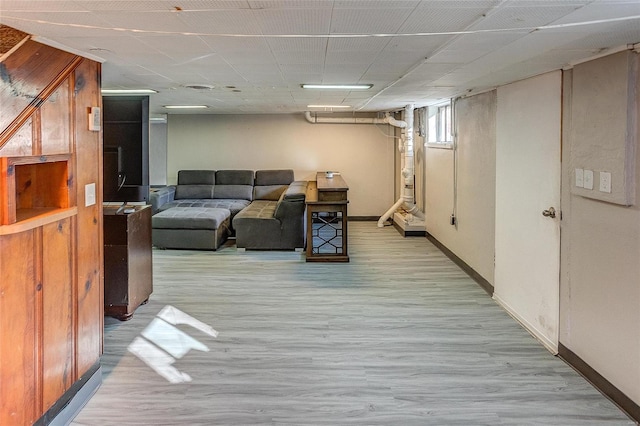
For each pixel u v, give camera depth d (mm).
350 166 9094
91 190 2688
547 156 3311
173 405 2561
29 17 1880
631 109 2373
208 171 8648
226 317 3951
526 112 3658
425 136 7434
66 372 2385
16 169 2365
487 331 3635
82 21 1969
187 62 3182
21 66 2010
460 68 3283
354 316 3977
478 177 4918
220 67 3424
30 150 2057
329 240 6621
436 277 5203
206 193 8516
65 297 2383
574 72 2938
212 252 6461
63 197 2396
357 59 3053
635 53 2359
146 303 4297
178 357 3176
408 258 6117
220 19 2031
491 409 2521
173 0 1734
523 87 3715
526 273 3680
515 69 3211
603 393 2676
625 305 2467
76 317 2496
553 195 3229
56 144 2285
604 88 2586
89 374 2639
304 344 3395
